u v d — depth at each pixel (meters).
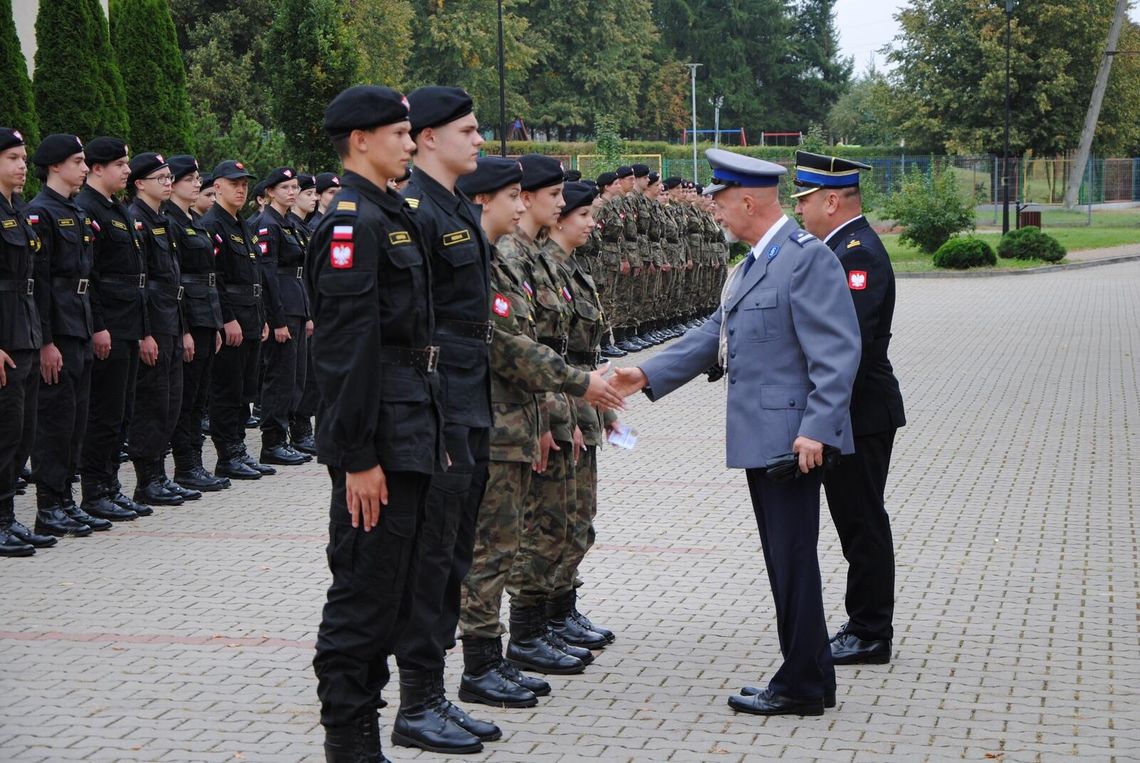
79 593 6.78
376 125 4.17
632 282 16.52
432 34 57.44
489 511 5.19
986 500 8.79
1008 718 4.96
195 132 18.97
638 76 68.88
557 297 5.64
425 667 4.77
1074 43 54.50
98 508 8.47
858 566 5.62
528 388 5.12
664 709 5.12
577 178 9.88
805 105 80.00
